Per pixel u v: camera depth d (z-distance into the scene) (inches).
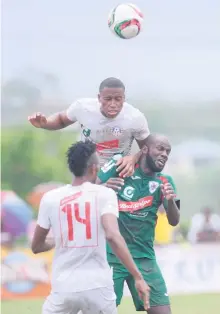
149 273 1026.7
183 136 5649.6
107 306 831.7
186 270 2145.7
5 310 1711.4
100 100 961.5
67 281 823.7
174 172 4667.8
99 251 827.4
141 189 1022.4
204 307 1782.7
